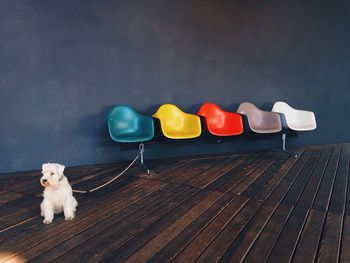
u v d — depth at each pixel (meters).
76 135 4.00
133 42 4.10
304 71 4.91
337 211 2.71
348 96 5.10
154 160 4.37
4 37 3.55
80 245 2.16
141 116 4.04
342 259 1.98
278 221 2.52
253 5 4.56
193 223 2.49
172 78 4.36
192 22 4.34
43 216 2.62
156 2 4.13
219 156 4.63
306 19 4.79
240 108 4.52
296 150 4.92
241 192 3.17
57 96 3.85
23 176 3.75
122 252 2.08
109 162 4.20
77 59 3.88
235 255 2.04
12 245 2.16
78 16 3.81
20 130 3.76
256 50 4.68
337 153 4.75
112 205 2.85
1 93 3.62
